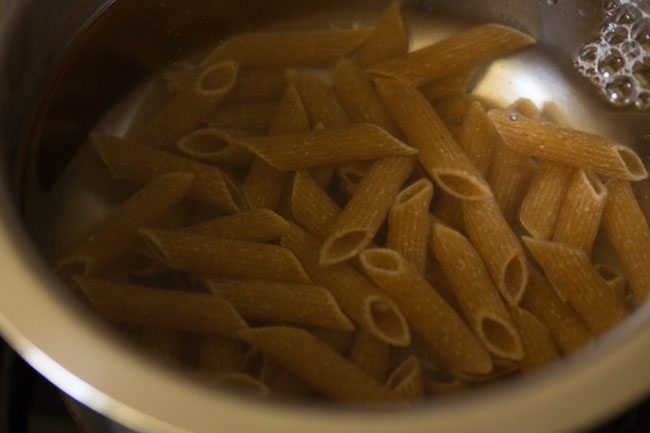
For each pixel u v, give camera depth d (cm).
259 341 31
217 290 33
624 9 39
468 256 33
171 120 37
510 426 25
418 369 31
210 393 25
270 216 34
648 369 25
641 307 27
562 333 33
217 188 35
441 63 38
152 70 39
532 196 35
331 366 31
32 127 35
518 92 39
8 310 26
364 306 32
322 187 36
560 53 40
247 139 35
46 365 26
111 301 32
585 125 39
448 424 25
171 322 32
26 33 34
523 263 33
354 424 24
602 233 35
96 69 37
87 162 36
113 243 34
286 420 25
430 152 35
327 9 40
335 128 36
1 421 34
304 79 38
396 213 34
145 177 36
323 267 33
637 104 39
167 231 34
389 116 37
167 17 39
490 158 36
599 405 25
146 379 25
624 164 35
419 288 32
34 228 34
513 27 40
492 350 32
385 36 39
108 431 30
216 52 39
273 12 40
